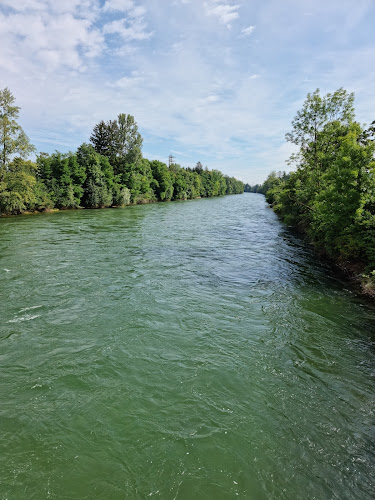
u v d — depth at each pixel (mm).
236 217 43594
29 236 22469
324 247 17594
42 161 45125
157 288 11719
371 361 7078
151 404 5512
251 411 5387
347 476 4172
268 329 8523
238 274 13945
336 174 14734
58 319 8930
